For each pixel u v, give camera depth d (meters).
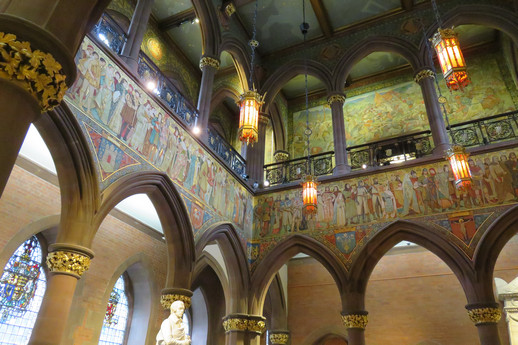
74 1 4.79
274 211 14.52
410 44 15.34
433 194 12.34
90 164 8.16
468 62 17.58
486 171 12.01
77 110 8.20
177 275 10.57
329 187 13.94
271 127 20.84
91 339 12.75
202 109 13.23
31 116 4.30
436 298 15.77
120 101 9.45
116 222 14.37
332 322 17.08
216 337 18.94
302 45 17.66
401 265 16.83
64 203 7.90
